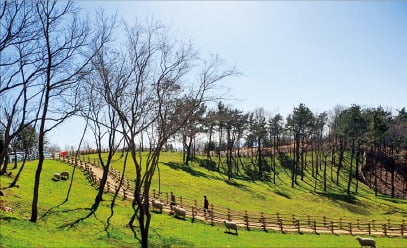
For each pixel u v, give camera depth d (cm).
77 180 5475
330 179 10094
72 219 3225
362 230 4741
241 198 6956
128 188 5391
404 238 4428
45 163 6775
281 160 11469
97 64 3177
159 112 2777
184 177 7825
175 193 6325
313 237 3891
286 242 3347
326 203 7744
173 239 2988
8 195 3569
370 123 9494
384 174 10769
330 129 12825
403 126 11281
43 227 2794
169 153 11594
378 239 4191
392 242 4031
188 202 5419
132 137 2750
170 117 2864
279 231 4059
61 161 7188
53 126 2992
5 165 4769
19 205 3341
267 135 11519
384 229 4612
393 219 6788
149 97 2920
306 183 9506
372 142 9569
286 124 10875
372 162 10938
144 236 2591
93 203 4094
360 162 11262
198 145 13588
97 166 7188
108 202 4266
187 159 9600
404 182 10100
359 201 8125
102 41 3195
